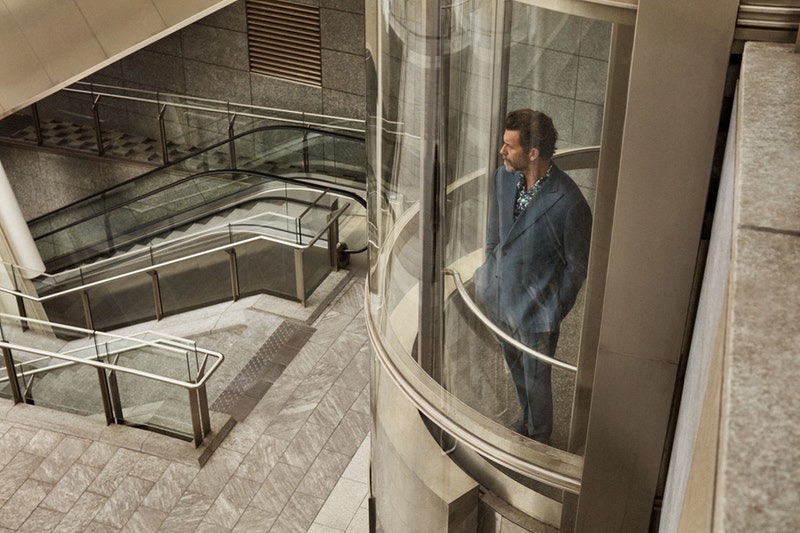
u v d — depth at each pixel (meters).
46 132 13.50
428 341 2.77
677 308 2.24
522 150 2.27
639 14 1.93
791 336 0.98
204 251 9.29
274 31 12.48
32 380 8.02
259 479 7.23
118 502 7.09
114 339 7.64
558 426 2.58
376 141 2.84
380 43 2.63
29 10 9.05
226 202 10.83
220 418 7.72
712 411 0.95
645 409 2.42
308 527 6.82
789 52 1.79
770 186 1.32
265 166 11.73
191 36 12.95
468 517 2.92
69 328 7.91
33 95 9.48
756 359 0.95
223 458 7.41
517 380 2.58
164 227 11.20
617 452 2.52
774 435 0.83
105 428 7.73
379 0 2.57
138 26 9.46
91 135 13.40
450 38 2.29
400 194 2.70
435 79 2.37
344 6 11.95
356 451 7.45
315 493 7.09
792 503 0.73
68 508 7.07
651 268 2.21
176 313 9.68
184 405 7.42
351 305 9.21
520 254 2.41
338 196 9.81
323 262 9.52
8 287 9.20
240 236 9.22
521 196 2.33
